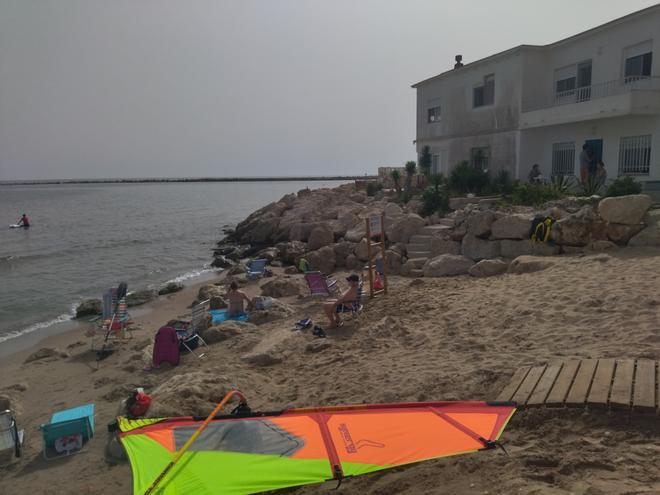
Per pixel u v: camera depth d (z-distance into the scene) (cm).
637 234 1256
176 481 359
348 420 450
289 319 1249
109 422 797
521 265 1296
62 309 1850
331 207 3114
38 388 1010
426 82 3119
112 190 18938
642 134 1873
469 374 702
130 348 1223
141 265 2759
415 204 2317
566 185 2025
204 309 1316
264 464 380
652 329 741
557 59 2286
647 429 495
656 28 1831
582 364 641
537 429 534
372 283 1293
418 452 396
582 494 411
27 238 3991
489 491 444
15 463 705
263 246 3042
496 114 2509
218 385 799
